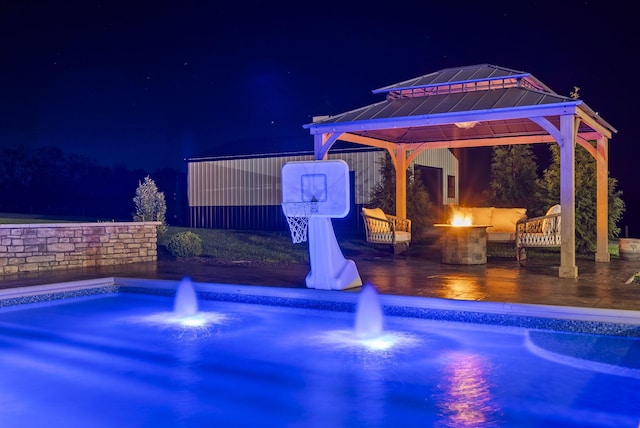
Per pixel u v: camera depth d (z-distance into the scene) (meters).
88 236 11.02
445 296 6.86
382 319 6.83
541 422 3.68
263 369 4.93
